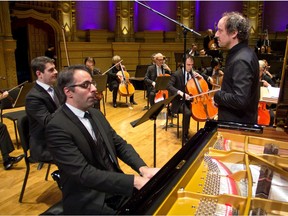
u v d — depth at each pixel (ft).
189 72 15.49
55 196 9.86
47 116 8.75
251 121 7.54
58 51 32.17
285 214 4.48
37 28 30.63
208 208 4.50
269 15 36.11
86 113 6.36
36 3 29.60
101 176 5.34
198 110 14.26
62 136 5.50
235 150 6.48
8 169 12.01
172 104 15.60
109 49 35.12
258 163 6.25
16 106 13.50
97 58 34.42
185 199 4.73
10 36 26.37
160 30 36.11
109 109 22.41
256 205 4.59
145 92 29.43
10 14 27.40
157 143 14.96
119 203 6.19
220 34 7.38
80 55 33.22
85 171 5.36
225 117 7.64
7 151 12.01
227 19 7.18
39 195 9.92
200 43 35.88
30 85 13.70
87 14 34.50
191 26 35.88
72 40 32.89
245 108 7.10
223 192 5.09
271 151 6.52
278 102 6.77
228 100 7.11
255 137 6.88
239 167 6.18
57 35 31.81
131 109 22.34
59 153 5.49
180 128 17.51
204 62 23.90
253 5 34.65
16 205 9.28
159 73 21.72
